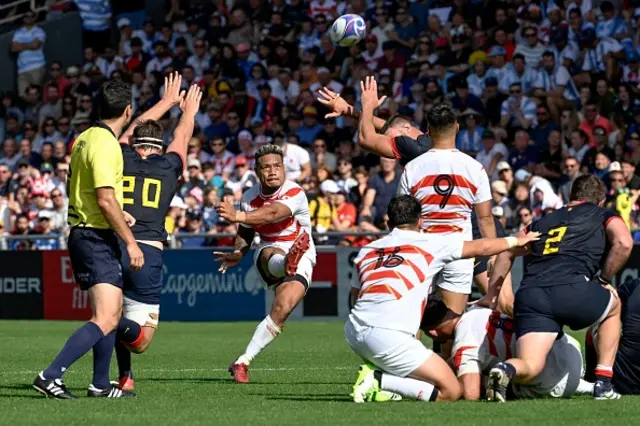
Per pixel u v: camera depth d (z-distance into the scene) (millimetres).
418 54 78562
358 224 65750
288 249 35781
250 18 88188
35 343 52938
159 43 88500
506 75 74375
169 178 31656
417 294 27391
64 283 70062
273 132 79188
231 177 74188
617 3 74688
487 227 29781
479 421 23984
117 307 29031
